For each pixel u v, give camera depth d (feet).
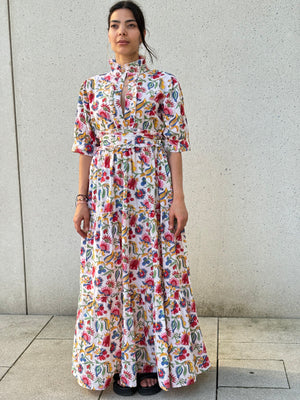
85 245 7.35
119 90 6.86
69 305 10.43
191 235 9.93
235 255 9.89
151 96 6.88
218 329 9.45
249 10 9.23
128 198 6.98
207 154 9.68
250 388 7.34
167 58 9.51
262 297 9.96
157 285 7.00
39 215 10.20
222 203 9.78
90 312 7.13
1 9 9.71
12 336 9.36
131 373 7.07
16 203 10.21
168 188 7.11
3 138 10.07
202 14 9.34
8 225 10.30
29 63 9.82
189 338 7.18
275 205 9.66
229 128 9.56
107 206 6.95
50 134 9.96
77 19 9.61
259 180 9.63
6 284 10.50
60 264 10.31
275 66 9.31
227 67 9.41
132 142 6.93
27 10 9.68
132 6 6.87
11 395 7.27
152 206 7.00
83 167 7.46
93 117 7.16
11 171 10.14
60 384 7.59
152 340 7.24
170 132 7.08
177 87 7.04
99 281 6.98
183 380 7.09
